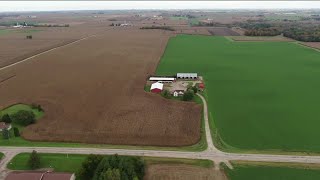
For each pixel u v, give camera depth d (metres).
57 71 141.38
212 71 142.88
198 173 63.88
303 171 64.75
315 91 113.88
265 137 79.38
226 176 63.03
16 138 78.62
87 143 76.38
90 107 97.50
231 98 107.19
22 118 85.44
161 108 97.06
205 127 85.25
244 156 70.44
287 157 70.00
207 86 120.69
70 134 80.31
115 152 71.94
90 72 139.62
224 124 87.00
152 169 65.12
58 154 71.19
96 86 118.62
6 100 103.88
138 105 99.19
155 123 86.38
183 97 104.50
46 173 60.41
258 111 95.75
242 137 79.44
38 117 91.06
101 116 90.75
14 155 70.69
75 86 118.69
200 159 69.12
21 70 143.12
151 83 123.38
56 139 78.00
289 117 91.19
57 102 101.88
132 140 77.44
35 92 111.69
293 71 142.62
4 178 62.28
